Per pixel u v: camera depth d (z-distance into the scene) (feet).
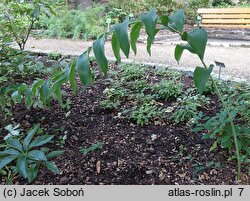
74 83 5.09
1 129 7.23
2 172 5.88
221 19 21.85
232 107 7.43
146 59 13.89
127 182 5.71
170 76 10.31
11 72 9.16
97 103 8.60
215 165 5.92
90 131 7.32
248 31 20.86
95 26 21.02
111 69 11.19
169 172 5.89
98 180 5.78
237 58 15.01
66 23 21.31
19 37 11.37
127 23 4.21
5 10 10.25
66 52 13.93
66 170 6.02
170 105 8.36
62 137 7.02
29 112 8.12
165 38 20.98
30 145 5.38
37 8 9.62
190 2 27.04
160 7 25.48
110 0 27.45
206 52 16.72
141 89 9.25
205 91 8.79
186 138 6.87
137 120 7.45
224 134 5.96
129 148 6.64
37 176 5.87
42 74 10.24
